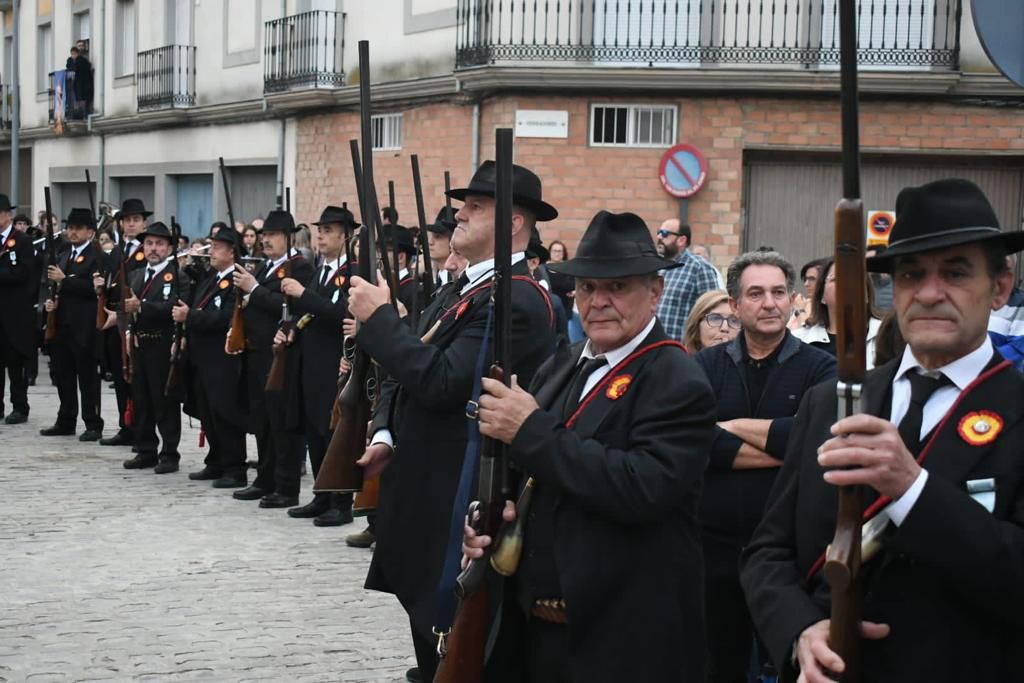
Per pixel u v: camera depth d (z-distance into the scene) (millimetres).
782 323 4340
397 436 4547
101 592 6453
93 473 9820
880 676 2455
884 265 2586
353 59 17594
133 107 23266
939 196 2479
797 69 14078
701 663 3383
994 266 2498
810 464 2697
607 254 3344
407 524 4426
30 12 27641
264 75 19312
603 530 3279
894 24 14180
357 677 5293
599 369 3471
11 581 6625
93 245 11336
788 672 2576
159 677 5207
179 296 9750
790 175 14578
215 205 20938
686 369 3326
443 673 3439
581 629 3275
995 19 3990
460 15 15406
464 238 4527
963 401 2475
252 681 5195
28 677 5164
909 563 2457
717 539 4273
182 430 12539
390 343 4242
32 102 27672
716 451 4246
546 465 3225
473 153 15344
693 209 14453
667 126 14500
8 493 8906
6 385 15539
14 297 12102
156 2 22359
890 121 14219
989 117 14148
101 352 11164
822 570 2578
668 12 14414
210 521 8180
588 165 14609
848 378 2365
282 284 8203
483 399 3332
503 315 3412
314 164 18391
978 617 2436
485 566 3434
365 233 4562
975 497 2402
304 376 8234
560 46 14539
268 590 6574
